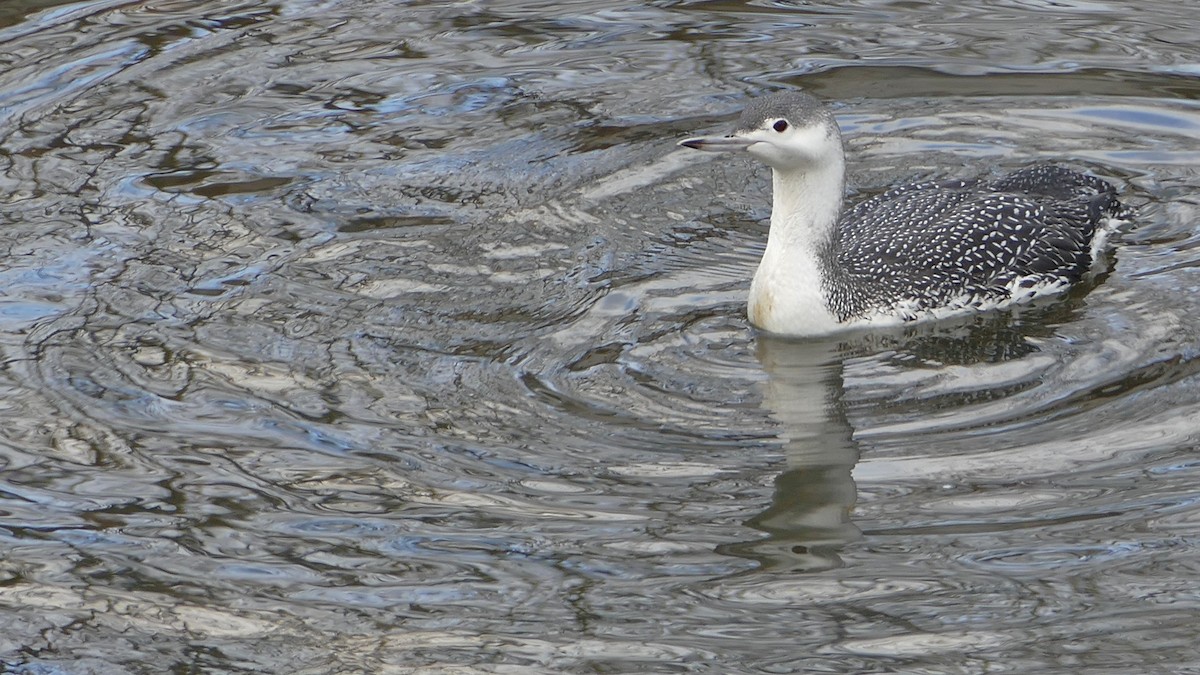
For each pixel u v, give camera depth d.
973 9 19.14
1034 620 9.47
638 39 18.62
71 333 13.00
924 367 12.52
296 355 12.63
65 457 11.35
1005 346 12.80
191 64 17.98
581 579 9.98
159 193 15.41
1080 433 11.40
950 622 9.49
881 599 9.73
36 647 9.58
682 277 14.02
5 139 16.36
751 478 10.98
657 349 12.78
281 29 18.91
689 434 11.55
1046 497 10.63
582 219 15.05
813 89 17.36
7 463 11.27
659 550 10.24
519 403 11.94
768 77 17.62
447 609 9.77
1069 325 13.11
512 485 10.94
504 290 13.73
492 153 16.25
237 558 10.28
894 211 14.32
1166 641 9.24
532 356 12.63
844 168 12.97
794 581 9.93
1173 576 9.80
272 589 9.99
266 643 9.53
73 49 18.31
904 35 18.53
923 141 16.38
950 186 14.80
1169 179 15.48
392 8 19.48
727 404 11.97
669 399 12.03
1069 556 10.04
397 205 15.28
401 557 10.23
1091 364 12.38
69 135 16.45
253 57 18.16
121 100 17.16
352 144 16.39
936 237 13.76
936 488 10.80
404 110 17.09
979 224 13.87
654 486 10.91
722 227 14.93
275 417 11.77
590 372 12.41
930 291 13.33
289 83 17.59
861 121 16.77
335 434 11.55
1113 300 13.47
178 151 16.20
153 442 11.50
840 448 11.35
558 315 13.30
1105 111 16.70
